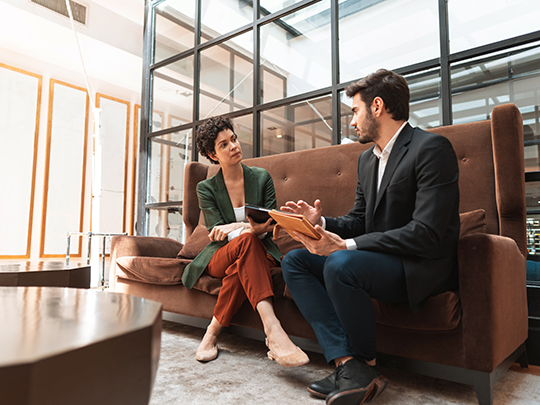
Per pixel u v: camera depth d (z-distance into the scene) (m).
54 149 5.54
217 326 1.49
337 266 1.04
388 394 1.15
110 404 0.36
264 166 2.32
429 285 1.05
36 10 4.52
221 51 3.45
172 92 3.82
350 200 1.93
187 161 3.62
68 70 5.73
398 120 1.21
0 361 0.29
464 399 1.11
